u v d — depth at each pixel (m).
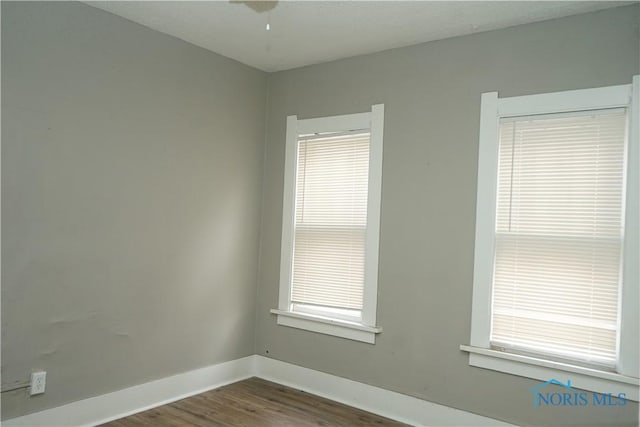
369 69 3.38
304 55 3.48
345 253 3.44
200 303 3.41
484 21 2.77
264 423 2.92
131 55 2.95
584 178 2.59
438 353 2.96
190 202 3.32
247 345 3.81
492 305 2.82
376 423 3.00
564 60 2.64
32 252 2.51
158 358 3.14
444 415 2.91
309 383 3.53
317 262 3.59
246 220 3.77
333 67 3.57
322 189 3.60
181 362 3.29
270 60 3.62
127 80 2.93
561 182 2.65
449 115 3.00
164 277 3.16
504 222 2.81
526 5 2.55
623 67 2.48
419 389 3.02
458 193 2.94
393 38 3.09
